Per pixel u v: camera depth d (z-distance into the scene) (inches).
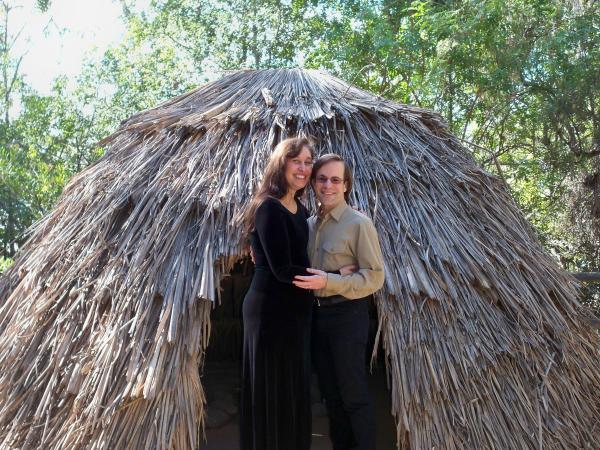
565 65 348.8
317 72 225.3
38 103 465.7
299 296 134.7
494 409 154.4
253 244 136.7
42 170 433.1
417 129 199.2
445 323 158.1
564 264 364.5
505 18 349.4
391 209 172.7
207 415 217.0
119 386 143.2
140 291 154.3
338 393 148.9
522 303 167.6
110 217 173.2
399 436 150.2
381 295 156.4
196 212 166.2
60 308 164.2
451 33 341.7
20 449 148.3
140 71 533.6
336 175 140.2
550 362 163.9
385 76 393.7
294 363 134.0
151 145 190.9
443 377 152.0
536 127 382.0
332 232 142.3
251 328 134.4
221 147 181.5
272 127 181.5
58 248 176.9
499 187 201.6
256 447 133.7
